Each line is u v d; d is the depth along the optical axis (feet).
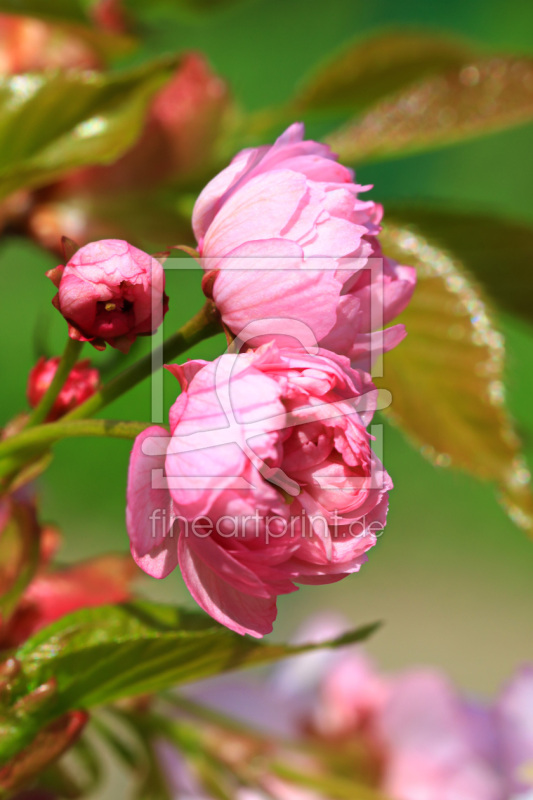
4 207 1.71
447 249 1.65
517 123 1.70
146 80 1.59
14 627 1.49
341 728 1.88
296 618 4.40
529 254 1.69
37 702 1.38
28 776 1.38
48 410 1.38
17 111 1.58
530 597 6.11
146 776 1.61
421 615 5.84
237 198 1.36
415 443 1.60
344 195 1.35
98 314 1.35
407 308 1.61
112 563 1.57
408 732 1.86
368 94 1.90
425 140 1.70
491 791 1.82
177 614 1.41
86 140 1.59
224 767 1.64
